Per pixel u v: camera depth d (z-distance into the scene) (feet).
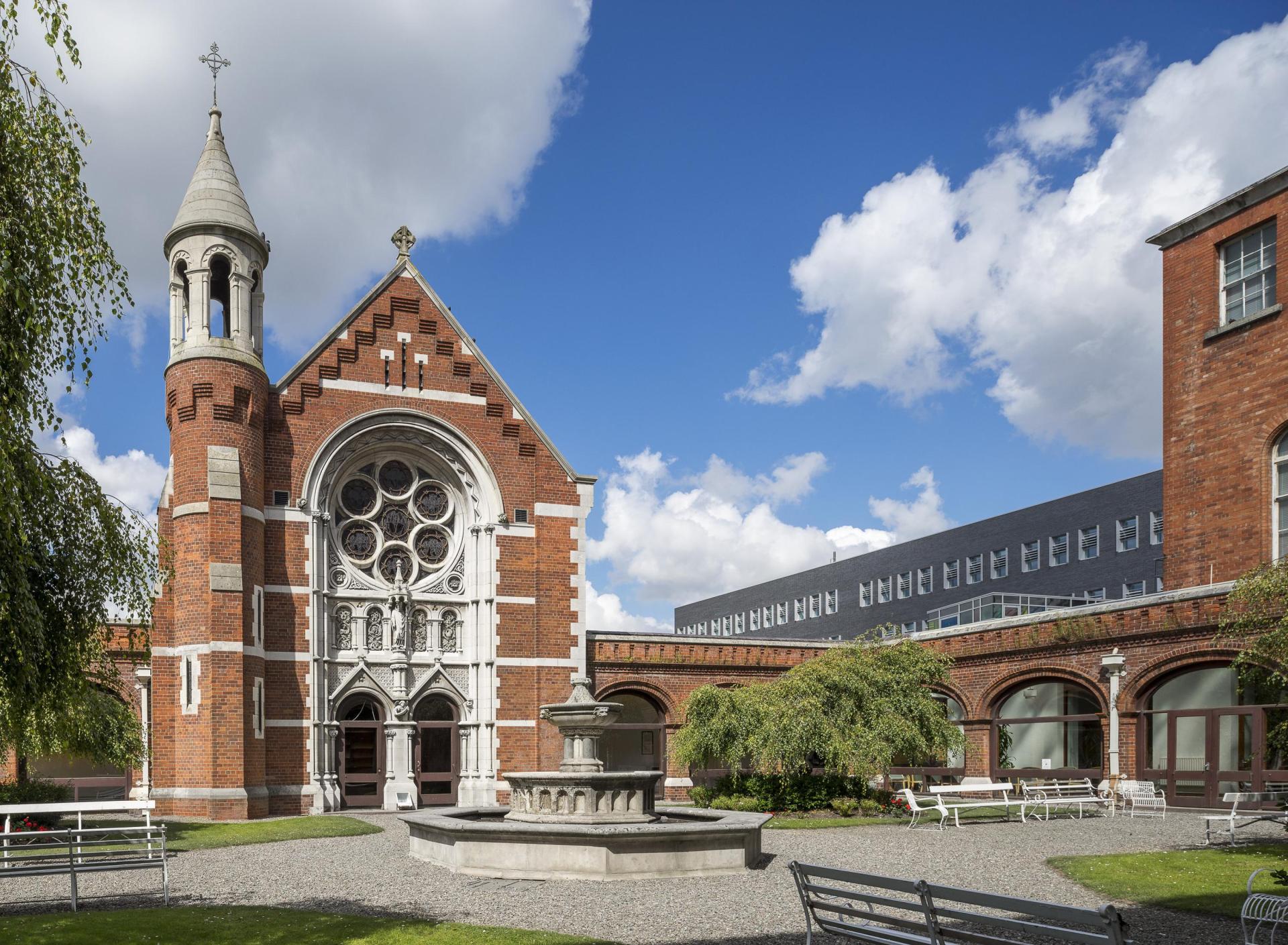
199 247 91.50
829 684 84.12
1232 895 41.22
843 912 30.17
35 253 34.06
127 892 45.96
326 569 95.55
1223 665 81.66
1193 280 102.73
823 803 83.87
